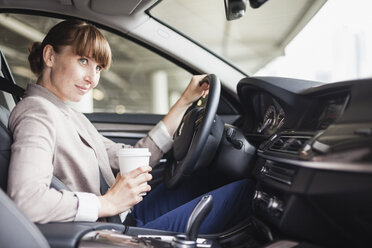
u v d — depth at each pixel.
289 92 1.19
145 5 1.67
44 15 1.81
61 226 0.87
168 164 1.47
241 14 1.05
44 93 1.12
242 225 1.23
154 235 1.04
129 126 1.96
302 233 0.90
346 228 0.80
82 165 1.10
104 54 1.15
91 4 1.69
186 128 1.29
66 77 1.12
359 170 0.66
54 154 1.05
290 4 3.56
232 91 1.85
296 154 0.92
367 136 0.69
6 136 0.94
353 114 0.80
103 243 0.80
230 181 1.51
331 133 0.81
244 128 1.67
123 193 0.99
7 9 1.78
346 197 0.71
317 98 1.13
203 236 1.18
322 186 0.76
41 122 0.97
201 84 1.46
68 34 1.11
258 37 5.24
